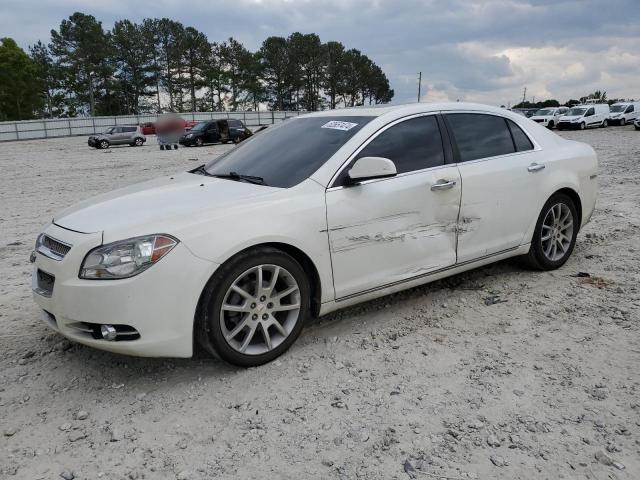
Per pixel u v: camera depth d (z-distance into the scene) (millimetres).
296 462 2516
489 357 3432
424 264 4012
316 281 3543
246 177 3850
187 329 3084
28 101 81562
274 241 3275
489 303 4293
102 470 2508
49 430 2830
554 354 3441
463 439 2641
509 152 4566
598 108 40656
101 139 33781
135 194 3707
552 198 4812
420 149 4023
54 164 21578
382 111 4066
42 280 3330
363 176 3484
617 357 3379
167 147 29766
